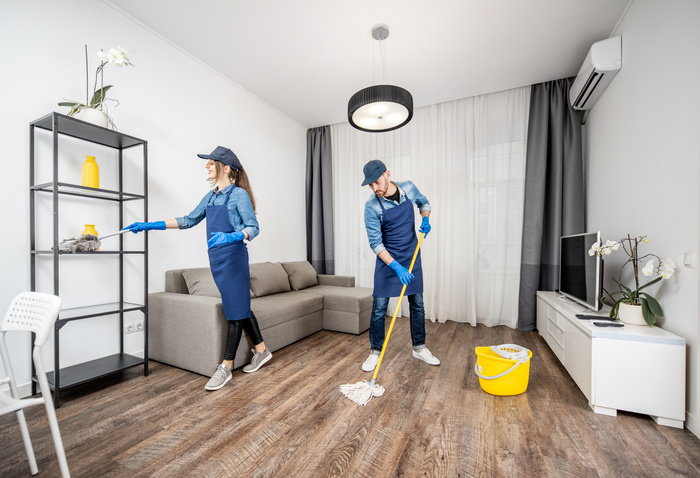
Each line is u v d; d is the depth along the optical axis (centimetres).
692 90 148
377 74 307
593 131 288
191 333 207
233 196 197
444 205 360
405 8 220
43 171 186
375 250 212
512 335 301
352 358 234
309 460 122
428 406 164
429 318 361
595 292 204
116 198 216
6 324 110
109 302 217
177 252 265
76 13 200
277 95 349
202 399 171
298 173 427
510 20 232
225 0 213
